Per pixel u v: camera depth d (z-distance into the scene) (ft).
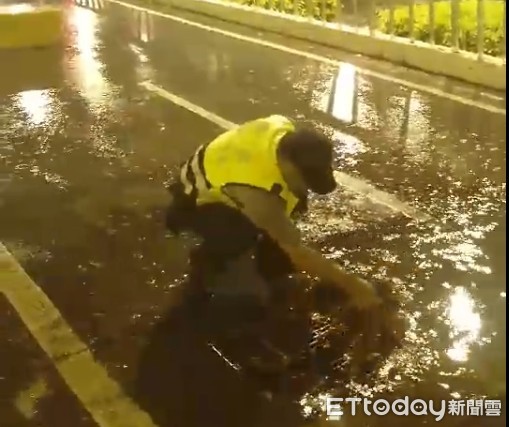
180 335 11.91
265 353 11.34
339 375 10.80
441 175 17.39
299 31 32.86
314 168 10.41
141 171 18.72
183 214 12.83
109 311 12.76
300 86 25.62
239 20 37.24
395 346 11.34
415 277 13.17
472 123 20.83
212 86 26.30
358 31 29.63
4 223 16.22
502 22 25.55
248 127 11.31
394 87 24.77
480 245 14.14
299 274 13.08
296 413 10.12
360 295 11.11
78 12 43.50
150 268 14.03
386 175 17.61
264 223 10.74
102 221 16.07
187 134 21.36
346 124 21.38
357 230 14.97
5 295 13.47
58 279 13.91
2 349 11.93
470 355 11.08
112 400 10.60
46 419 10.33
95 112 23.80
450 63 25.18
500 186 16.61
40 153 20.35
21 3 46.62
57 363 11.51
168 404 10.44
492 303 12.30
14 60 31.53
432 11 26.27
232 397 10.49
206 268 13.41
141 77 27.99
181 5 42.60
